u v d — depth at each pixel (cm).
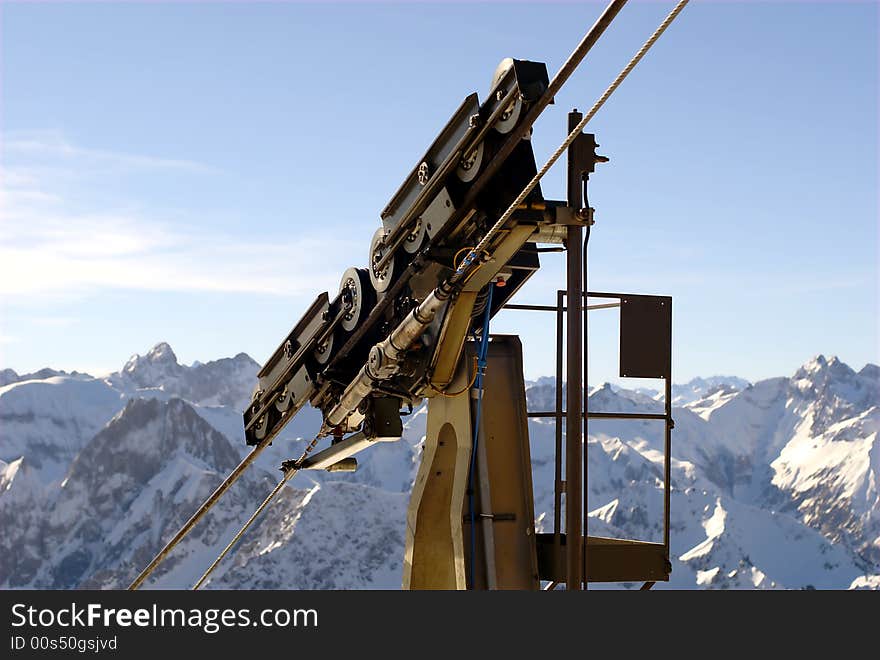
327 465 1747
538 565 1625
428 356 1434
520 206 1300
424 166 1393
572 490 1469
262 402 1909
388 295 1513
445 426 1534
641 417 1586
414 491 1551
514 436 1573
